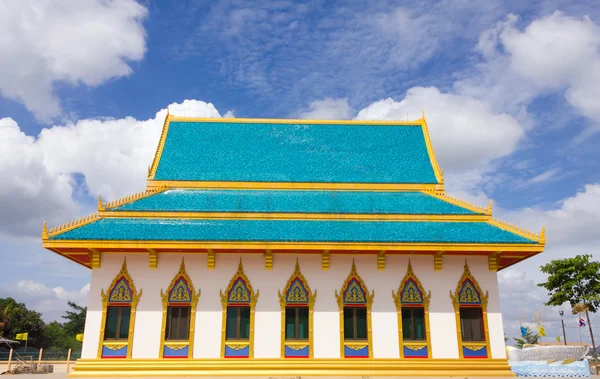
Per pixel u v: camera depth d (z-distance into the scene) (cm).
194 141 3578
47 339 8588
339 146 3647
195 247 2586
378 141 3697
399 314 2731
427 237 2698
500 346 2711
